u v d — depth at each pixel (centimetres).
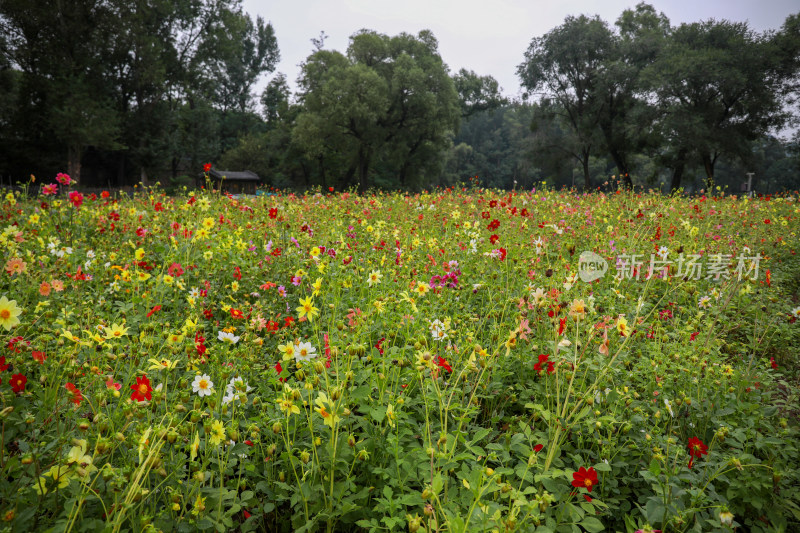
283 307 443
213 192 909
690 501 229
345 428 247
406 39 4412
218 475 230
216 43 4328
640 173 6353
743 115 3341
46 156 3781
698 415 292
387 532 204
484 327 414
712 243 730
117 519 168
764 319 476
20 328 278
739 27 3394
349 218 796
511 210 765
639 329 388
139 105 4028
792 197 1431
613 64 3600
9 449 230
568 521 211
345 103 3756
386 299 356
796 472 248
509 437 251
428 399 254
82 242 593
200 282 449
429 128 4209
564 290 390
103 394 206
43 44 3484
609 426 256
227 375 229
